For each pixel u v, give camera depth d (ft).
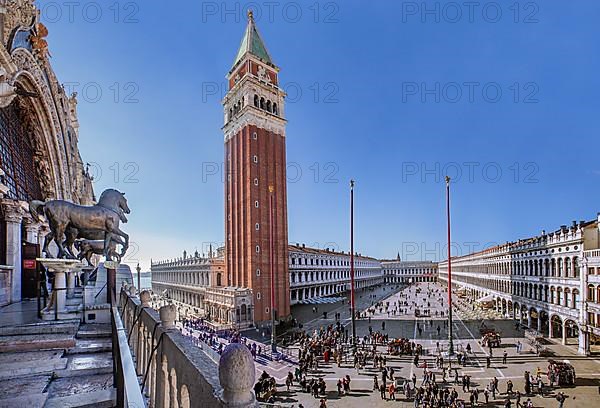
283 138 221.66
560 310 136.46
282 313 199.52
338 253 376.27
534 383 89.66
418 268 603.67
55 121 62.95
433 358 113.80
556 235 141.90
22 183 57.67
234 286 200.54
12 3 41.16
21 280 55.47
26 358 28.09
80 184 95.76
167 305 18.65
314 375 98.22
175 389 14.16
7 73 41.04
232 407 7.72
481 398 80.89
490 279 248.93
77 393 22.40
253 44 215.92
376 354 117.19
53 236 37.78
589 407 75.41
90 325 39.06
